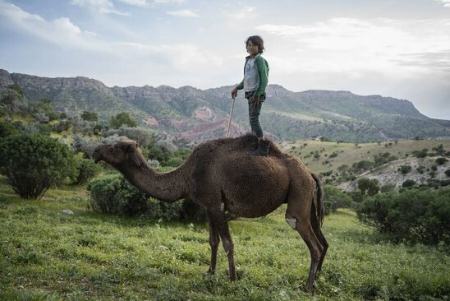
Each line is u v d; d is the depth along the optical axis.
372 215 23.80
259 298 6.43
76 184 31.41
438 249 18.19
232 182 7.20
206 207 7.43
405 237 21.75
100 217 18.08
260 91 7.31
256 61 7.36
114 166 7.73
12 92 102.62
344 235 22.98
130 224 17.09
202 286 7.03
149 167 7.80
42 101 131.62
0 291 5.71
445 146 160.50
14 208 17.05
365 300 7.70
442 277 8.66
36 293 5.55
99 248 9.82
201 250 10.34
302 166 7.67
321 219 7.96
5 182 27.42
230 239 7.42
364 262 11.29
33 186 21.53
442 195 21.83
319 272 7.99
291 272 8.73
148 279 7.27
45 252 8.66
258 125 7.43
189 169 7.59
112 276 7.12
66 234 11.34
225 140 7.57
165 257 9.09
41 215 15.83
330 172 154.50
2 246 8.44
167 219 18.53
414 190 23.52
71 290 6.41
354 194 77.00
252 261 9.90
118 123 101.75
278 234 18.78
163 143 69.31
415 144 171.75
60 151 22.39
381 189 103.31
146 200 18.66
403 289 8.00
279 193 7.38
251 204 7.28
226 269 8.45
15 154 20.66
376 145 183.25
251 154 7.32
